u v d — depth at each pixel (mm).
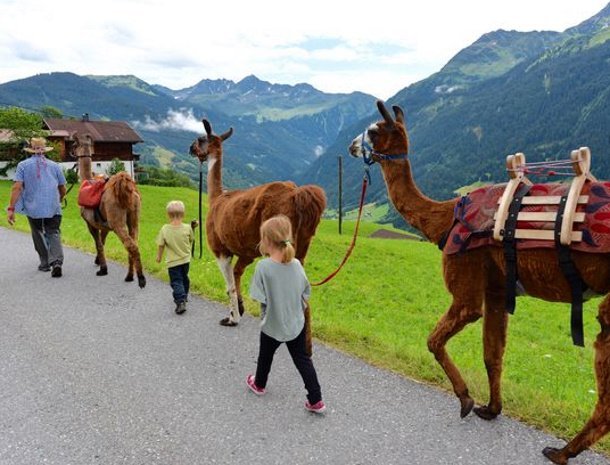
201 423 4691
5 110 71062
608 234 3559
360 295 18688
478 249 4359
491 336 4578
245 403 5059
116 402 5070
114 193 8836
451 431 4508
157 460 4141
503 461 4078
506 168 4348
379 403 5016
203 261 14500
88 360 6055
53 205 9602
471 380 5410
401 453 4207
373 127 5184
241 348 6441
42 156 9617
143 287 9055
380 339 7094
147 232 26641
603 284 3656
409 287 21688
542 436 4410
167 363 5984
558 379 9680
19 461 4137
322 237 37969
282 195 6027
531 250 3932
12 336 6805
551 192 4008
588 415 4688
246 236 6406
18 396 5188
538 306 20312
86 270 10414
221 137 7922
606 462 4043
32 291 8906
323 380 5527
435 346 4719
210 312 7863
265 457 4180
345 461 4113
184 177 119250
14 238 14188
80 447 4320
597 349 3674
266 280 4680
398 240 48156
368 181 5363
